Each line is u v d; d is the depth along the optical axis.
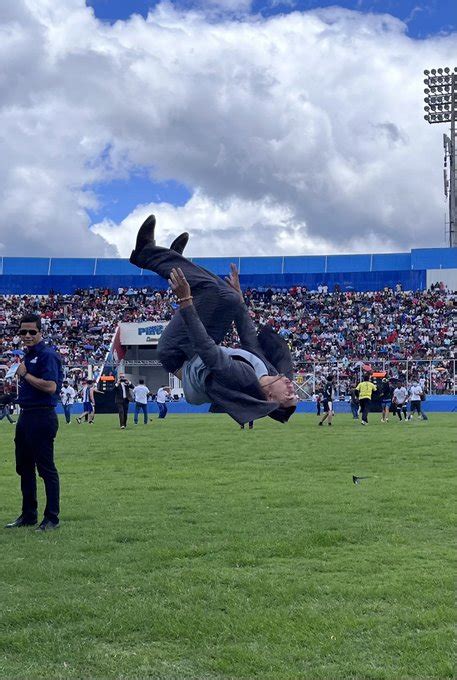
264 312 56.00
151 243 5.89
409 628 5.35
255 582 6.34
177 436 22.52
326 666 4.75
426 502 9.95
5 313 56.31
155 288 58.59
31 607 5.80
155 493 11.18
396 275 56.53
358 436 21.91
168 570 6.84
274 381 5.26
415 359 43.38
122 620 5.51
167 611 5.70
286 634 5.27
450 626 5.35
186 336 5.53
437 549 7.43
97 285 58.81
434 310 54.03
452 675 4.53
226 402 5.18
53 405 8.71
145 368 52.75
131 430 25.62
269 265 58.50
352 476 12.74
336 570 6.76
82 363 49.31
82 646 5.12
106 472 13.76
